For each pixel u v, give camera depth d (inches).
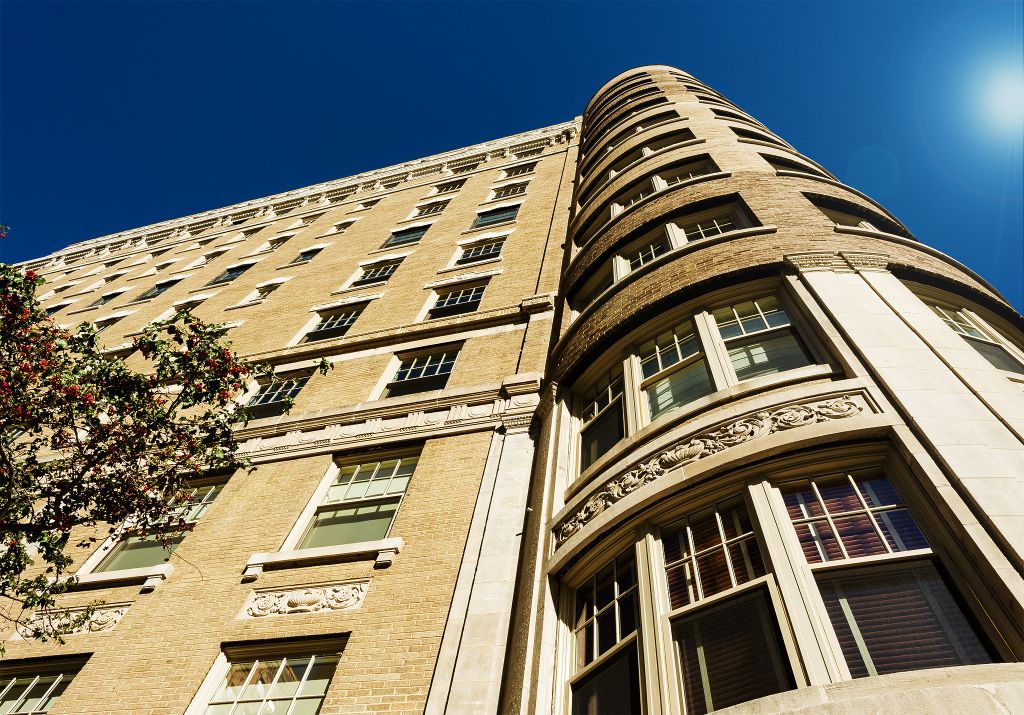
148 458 352.5
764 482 246.8
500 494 383.2
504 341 585.9
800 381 282.0
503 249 844.6
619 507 276.7
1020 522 183.2
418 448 470.6
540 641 263.6
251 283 1036.5
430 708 267.9
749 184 521.0
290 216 1501.0
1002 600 173.0
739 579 223.3
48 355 319.3
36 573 430.3
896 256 383.6
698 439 278.4
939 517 204.2
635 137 828.6
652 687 208.7
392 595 337.4
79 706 320.2
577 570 290.5
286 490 459.2
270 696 308.7
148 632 359.6
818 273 349.7
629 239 544.1
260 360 686.5
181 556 411.8
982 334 351.3
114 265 1615.4
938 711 142.0
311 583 363.6
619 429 360.8
